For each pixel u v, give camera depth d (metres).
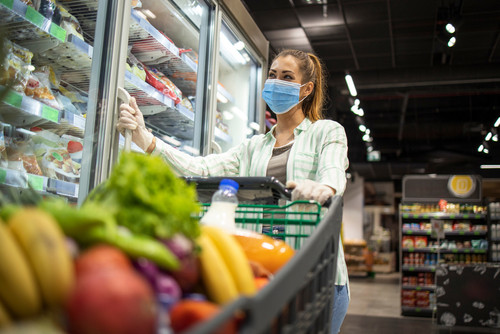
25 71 1.79
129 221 0.60
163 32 3.07
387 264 19.34
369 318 7.41
